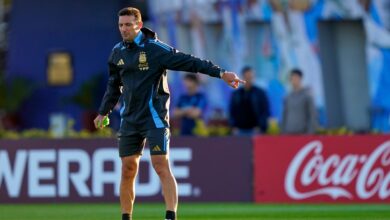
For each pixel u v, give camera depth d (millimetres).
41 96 95188
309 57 68938
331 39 70250
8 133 50562
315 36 68562
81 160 45062
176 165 44719
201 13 75500
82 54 93875
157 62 26828
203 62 26781
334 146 43656
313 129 47688
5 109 95312
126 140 27375
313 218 36375
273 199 44031
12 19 96000
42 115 95062
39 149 45406
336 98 70312
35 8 95250
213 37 75875
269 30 71750
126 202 27672
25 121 95375
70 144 45188
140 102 27000
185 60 26781
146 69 26828
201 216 37438
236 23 72562
